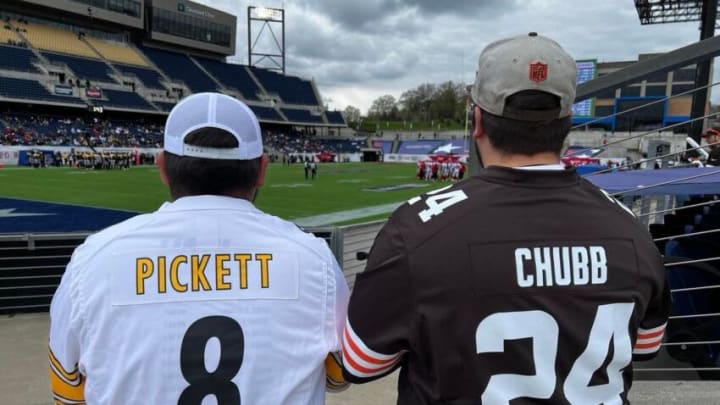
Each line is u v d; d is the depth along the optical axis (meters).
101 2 49.88
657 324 1.20
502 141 1.12
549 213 1.05
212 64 61.25
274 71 70.25
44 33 46.59
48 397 3.02
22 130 37.56
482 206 1.06
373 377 1.14
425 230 1.05
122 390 1.09
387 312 1.06
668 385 2.24
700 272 2.95
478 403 1.01
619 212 1.12
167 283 1.13
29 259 4.51
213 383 1.10
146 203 16.09
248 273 1.17
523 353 1.00
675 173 3.25
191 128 1.19
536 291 1.00
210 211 1.19
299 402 1.17
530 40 1.11
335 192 21.50
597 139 37.62
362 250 5.09
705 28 10.70
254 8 68.31
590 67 44.66
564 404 0.98
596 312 1.01
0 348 3.75
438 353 1.02
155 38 56.75
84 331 1.12
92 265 1.13
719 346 2.78
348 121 92.56
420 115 91.50
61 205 15.47
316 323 1.22
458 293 1.01
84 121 45.03
